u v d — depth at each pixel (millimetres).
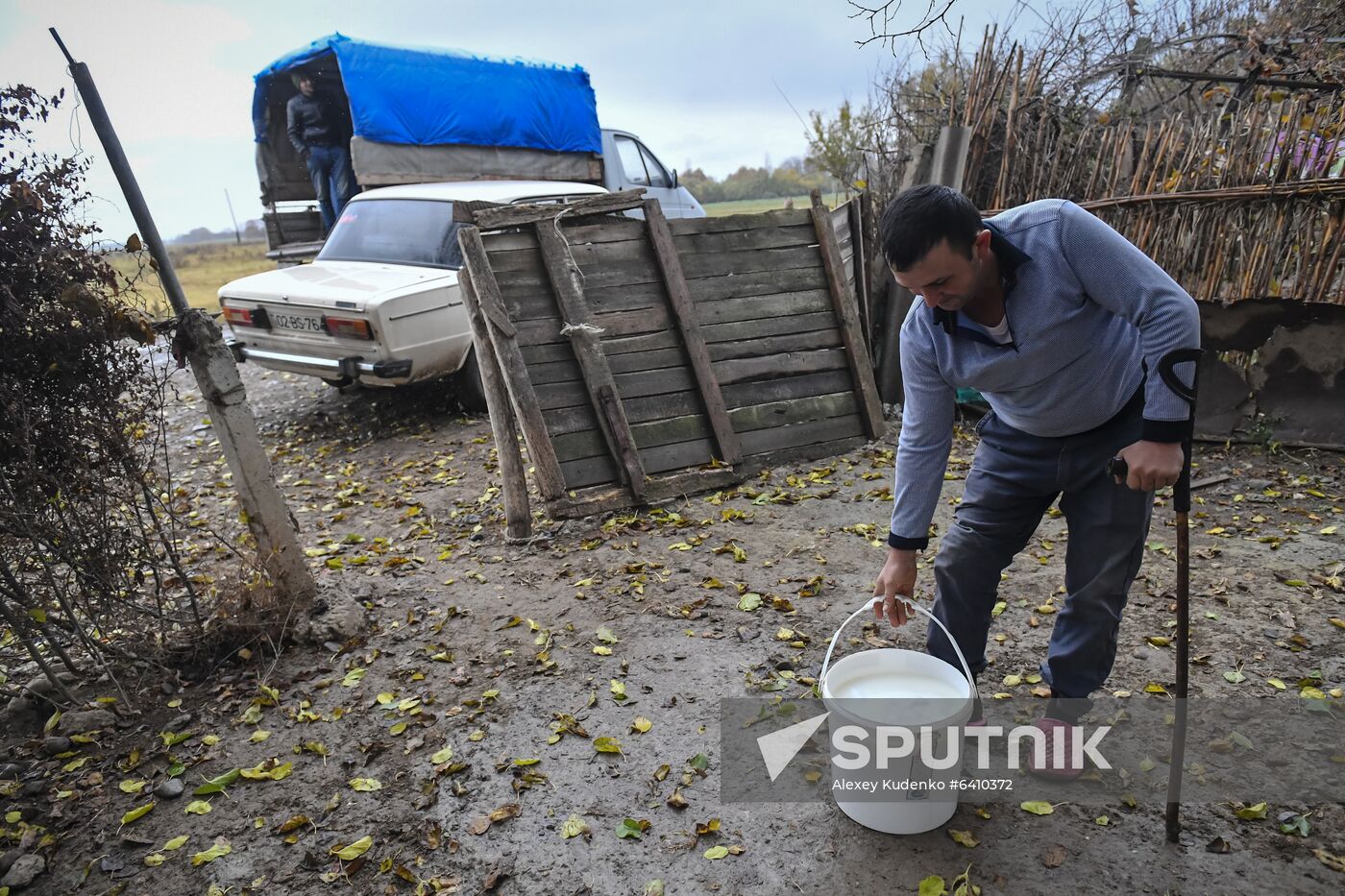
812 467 5637
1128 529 2229
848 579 4027
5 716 3229
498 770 2791
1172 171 5551
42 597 3191
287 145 10781
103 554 3258
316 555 4695
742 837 2438
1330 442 5289
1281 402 5441
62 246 2979
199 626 3557
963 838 2350
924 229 1885
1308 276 5176
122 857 2547
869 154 7543
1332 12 6414
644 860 2385
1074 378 2127
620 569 4234
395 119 8938
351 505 5535
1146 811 2436
